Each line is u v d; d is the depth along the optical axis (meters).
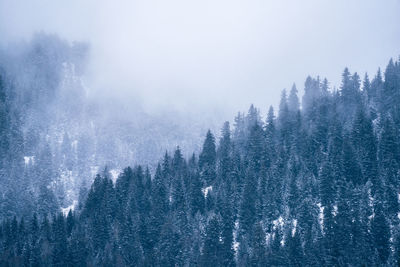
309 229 90.31
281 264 87.06
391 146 101.25
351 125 117.56
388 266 81.69
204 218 105.31
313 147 113.44
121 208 115.81
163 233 101.56
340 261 83.69
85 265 102.19
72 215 123.19
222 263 93.00
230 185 109.81
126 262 100.50
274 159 112.69
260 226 92.62
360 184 98.19
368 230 86.88
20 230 119.25
